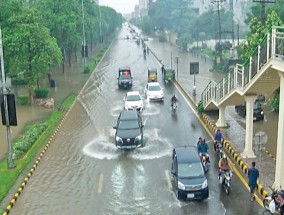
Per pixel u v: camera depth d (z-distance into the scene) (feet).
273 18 93.40
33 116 102.27
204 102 98.02
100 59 233.96
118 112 104.99
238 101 78.43
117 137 75.10
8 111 64.69
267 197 51.52
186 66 197.06
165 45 336.70
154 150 75.00
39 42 109.19
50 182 61.87
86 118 99.50
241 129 84.48
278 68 49.88
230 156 69.67
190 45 281.95
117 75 169.27
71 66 202.69
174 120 95.61
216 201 53.93
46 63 111.14
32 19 111.55
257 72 56.85
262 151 70.28
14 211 53.06
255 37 94.43
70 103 114.42
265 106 104.73
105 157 72.23
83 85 146.51
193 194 53.62
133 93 109.91
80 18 192.03
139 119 81.76
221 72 172.24
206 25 277.85
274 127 86.84
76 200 55.88
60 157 72.64
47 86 144.77
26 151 74.69
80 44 191.52
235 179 60.23
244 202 53.11
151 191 57.93
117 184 60.64
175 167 57.82
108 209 53.06
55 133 86.58
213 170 64.49
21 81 142.10
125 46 327.47
